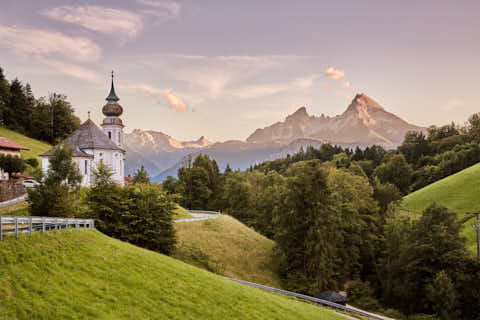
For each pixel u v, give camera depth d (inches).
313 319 1098.1
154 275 905.5
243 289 1133.7
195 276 1045.8
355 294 2180.1
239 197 3636.8
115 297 692.1
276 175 4202.8
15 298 544.1
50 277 657.6
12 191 2196.1
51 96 5418.3
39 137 5231.3
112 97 3617.1
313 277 2068.2
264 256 2336.4
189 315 755.4
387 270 2249.0
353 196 2635.3
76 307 593.6
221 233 2421.3
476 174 3779.5
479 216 2928.2
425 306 1882.4
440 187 3880.4
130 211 1635.1
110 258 895.7
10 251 665.6
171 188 4739.2
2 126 4896.7
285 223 2244.1
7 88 5078.7
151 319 669.3
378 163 6963.6
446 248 1936.5
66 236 917.2
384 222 2807.6
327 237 2181.3
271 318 936.3
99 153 2982.3
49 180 1397.6
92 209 1592.0
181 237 2151.8
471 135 6604.3
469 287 1823.3
